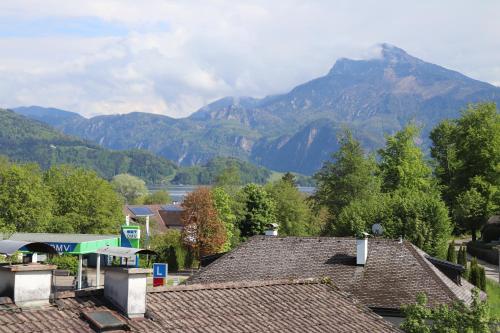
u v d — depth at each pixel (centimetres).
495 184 9925
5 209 7725
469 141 10312
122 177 18838
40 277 1666
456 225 10162
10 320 1562
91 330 1636
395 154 10038
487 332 2458
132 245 5362
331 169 10531
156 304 1888
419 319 2542
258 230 10306
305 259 4175
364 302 3675
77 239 4884
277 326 1983
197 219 8888
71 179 8975
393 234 6900
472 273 5469
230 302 2061
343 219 7425
